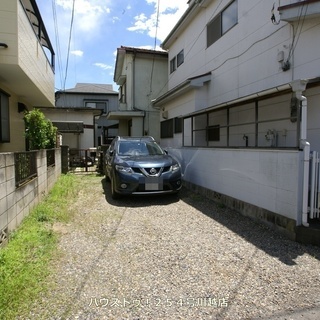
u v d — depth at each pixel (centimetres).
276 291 246
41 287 243
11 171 348
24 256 294
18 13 503
